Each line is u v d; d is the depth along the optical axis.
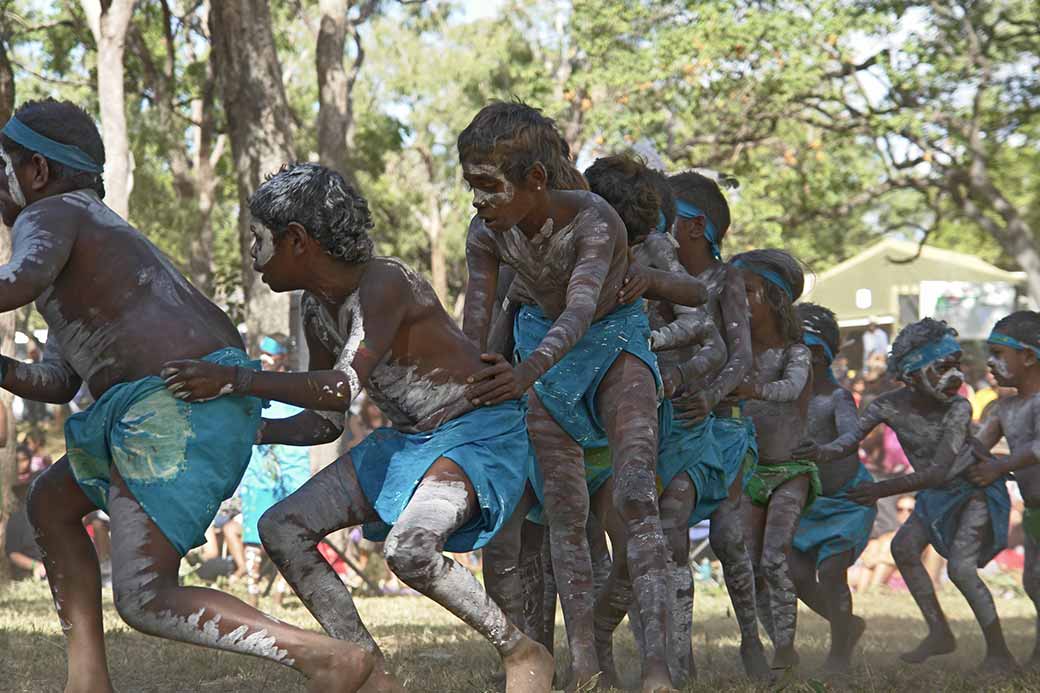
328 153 20.42
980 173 30.19
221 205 39.56
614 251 5.66
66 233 4.72
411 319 4.81
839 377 21.05
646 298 6.20
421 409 4.87
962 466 8.26
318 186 4.65
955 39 29.55
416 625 10.23
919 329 8.23
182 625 4.46
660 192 6.51
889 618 11.41
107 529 14.72
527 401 5.50
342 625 4.87
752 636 7.16
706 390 6.62
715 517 7.13
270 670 6.96
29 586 13.58
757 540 7.74
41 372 5.21
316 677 4.40
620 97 28.92
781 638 7.47
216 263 37.09
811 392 8.30
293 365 16.12
